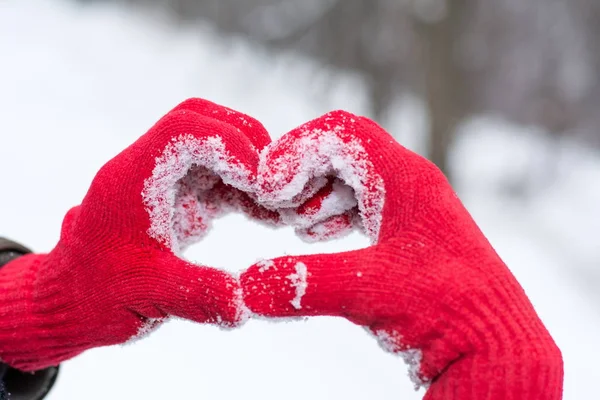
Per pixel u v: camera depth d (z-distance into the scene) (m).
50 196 2.32
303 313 0.67
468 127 4.31
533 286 2.52
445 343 0.65
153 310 0.70
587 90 3.77
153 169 0.71
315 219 0.72
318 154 0.69
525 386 0.63
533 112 4.12
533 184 3.89
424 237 0.67
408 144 3.61
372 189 0.69
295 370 1.56
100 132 3.27
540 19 3.45
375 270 0.66
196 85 4.45
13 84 3.66
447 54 3.18
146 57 4.77
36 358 0.76
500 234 3.10
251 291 0.67
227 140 0.70
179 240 0.75
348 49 3.69
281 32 4.13
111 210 0.71
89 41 4.78
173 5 5.31
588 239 3.25
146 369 1.46
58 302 0.73
